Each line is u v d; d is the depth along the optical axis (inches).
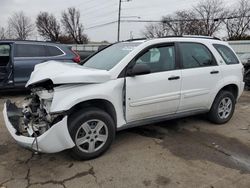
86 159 153.3
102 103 158.1
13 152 164.1
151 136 190.9
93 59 194.7
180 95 183.3
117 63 163.3
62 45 342.3
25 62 307.9
